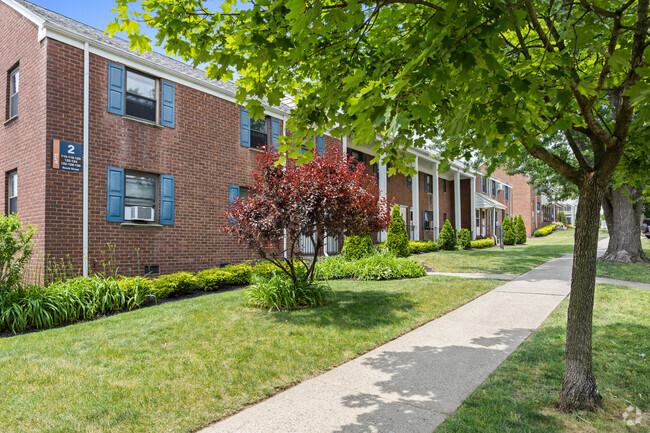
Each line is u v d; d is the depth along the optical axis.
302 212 6.59
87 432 2.89
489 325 5.77
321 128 3.65
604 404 3.20
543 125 3.32
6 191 9.47
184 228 10.41
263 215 6.91
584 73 3.56
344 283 9.70
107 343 4.93
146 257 9.61
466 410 3.15
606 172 3.16
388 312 6.47
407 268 10.95
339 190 6.86
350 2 2.28
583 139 12.32
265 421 3.08
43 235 7.97
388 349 4.79
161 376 3.90
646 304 6.64
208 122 11.09
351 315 6.28
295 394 3.58
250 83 3.43
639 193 13.16
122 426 2.98
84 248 8.47
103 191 8.87
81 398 3.42
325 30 2.54
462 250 19.83
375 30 3.35
